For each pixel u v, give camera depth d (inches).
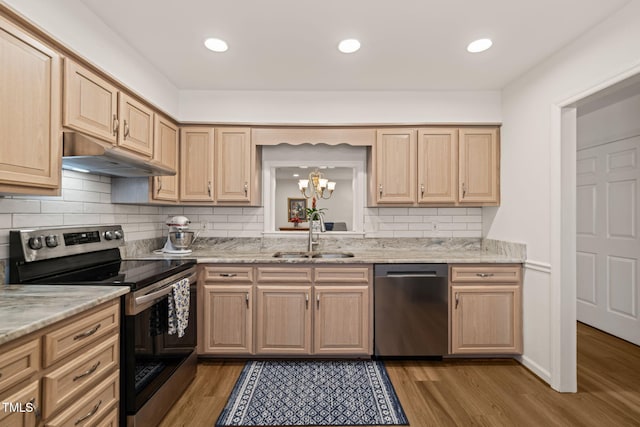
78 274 74.4
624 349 117.3
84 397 52.5
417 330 104.0
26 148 54.7
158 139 102.0
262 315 104.1
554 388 89.3
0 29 50.1
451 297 104.7
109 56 78.2
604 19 75.2
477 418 76.8
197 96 116.3
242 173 117.0
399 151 117.7
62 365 48.4
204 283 104.2
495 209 119.6
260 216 129.6
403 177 117.7
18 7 53.4
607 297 133.3
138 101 91.5
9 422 39.3
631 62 68.9
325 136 118.6
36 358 43.6
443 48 89.0
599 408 80.8
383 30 80.7
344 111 117.6
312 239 126.6
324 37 83.8
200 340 103.7
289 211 131.3
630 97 123.3
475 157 117.3
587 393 87.5
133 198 98.4
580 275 146.6
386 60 95.9
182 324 81.6
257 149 123.0
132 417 63.4
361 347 104.0
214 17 75.3
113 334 61.0
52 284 64.0
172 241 113.3
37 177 56.9
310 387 89.7
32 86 55.9
